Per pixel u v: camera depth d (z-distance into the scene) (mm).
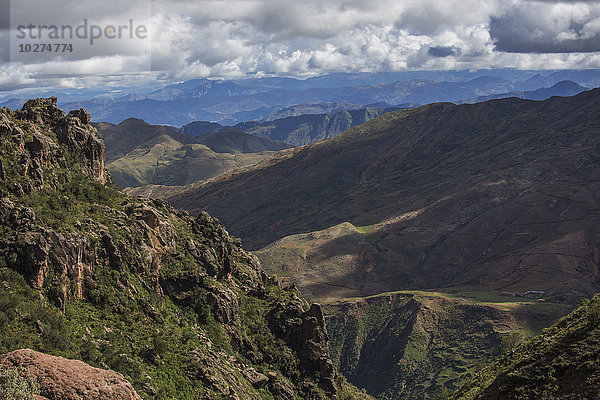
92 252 68562
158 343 67938
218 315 82500
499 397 68312
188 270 82312
